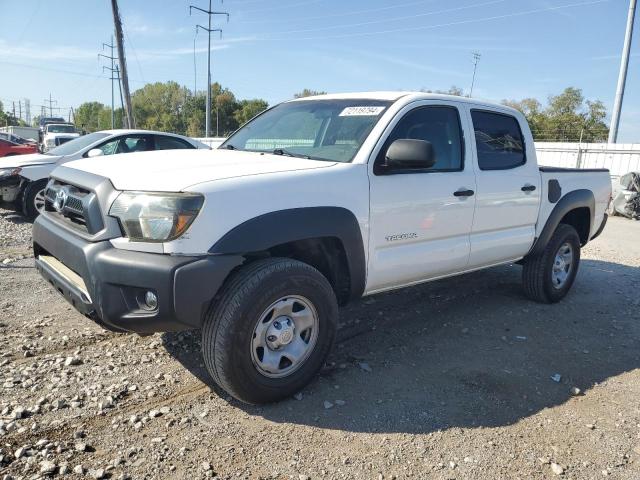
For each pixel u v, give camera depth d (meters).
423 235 3.93
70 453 2.63
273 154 3.91
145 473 2.53
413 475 2.63
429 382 3.62
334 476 2.60
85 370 3.51
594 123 55.41
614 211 13.79
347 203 3.39
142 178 2.99
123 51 27.00
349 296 3.61
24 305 4.71
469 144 4.32
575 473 2.73
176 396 3.24
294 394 3.31
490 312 5.17
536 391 3.59
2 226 8.61
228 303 2.91
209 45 42.47
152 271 2.75
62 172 3.59
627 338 4.69
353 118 3.92
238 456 2.71
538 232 5.09
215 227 2.84
